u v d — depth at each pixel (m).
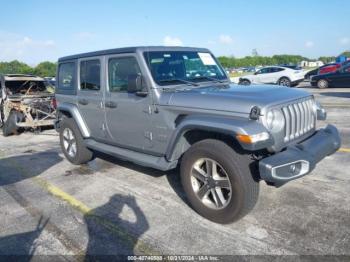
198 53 4.85
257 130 3.11
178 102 3.76
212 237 3.30
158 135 4.10
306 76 20.11
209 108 3.48
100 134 5.19
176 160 3.95
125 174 5.29
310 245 3.06
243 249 3.07
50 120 9.20
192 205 3.77
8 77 10.04
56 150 7.20
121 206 4.11
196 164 3.61
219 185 3.45
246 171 3.25
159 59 4.25
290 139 3.53
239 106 3.29
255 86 4.16
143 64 4.09
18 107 9.12
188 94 3.77
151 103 4.05
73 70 5.54
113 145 5.05
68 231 3.58
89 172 5.50
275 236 3.24
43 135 9.09
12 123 8.92
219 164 3.36
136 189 4.62
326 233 3.23
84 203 4.28
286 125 3.43
